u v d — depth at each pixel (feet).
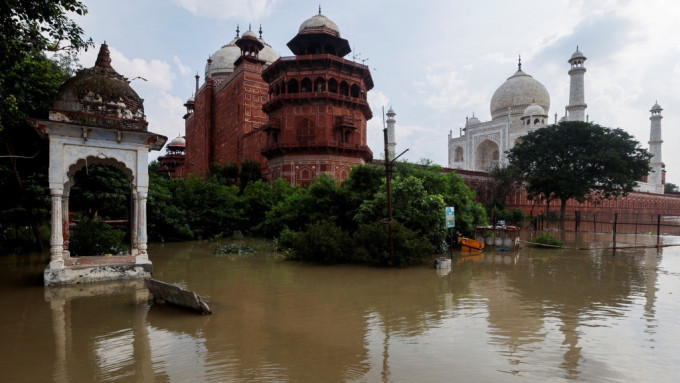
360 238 55.11
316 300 32.37
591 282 40.32
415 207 57.52
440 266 48.06
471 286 38.17
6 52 31.32
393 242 49.55
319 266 49.60
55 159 36.17
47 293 33.76
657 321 26.91
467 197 71.20
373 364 19.51
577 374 18.47
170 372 18.61
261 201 90.27
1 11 29.01
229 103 132.98
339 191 70.69
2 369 18.97
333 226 55.11
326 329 24.93
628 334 24.21
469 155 202.80
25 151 49.52
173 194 84.69
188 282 39.34
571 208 160.86
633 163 124.57
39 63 45.11
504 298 33.37
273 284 38.65
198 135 157.79
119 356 20.51
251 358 20.22
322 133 97.81
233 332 24.22
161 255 59.52
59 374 18.43
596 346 22.15
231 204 89.25
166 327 25.12
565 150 129.70
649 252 65.82
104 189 57.47
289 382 17.47
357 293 34.99
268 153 103.24
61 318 26.94
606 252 65.77
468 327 25.49
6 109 38.50
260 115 124.47
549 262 54.08
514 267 49.80
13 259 51.08
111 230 54.29
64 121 36.24
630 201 185.88
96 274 37.99
